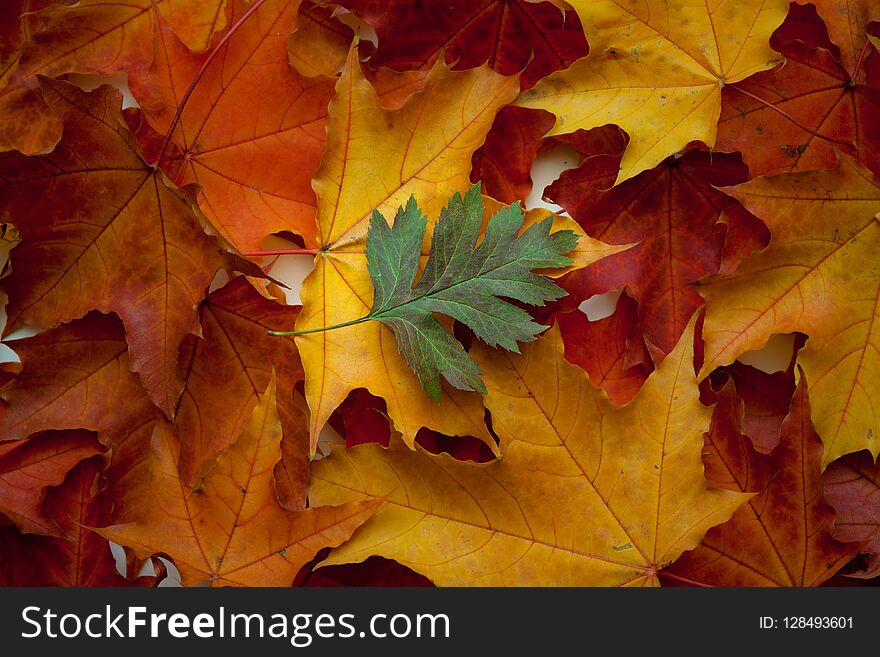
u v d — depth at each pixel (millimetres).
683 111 639
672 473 625
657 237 659
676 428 625
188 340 647
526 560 626
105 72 646
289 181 647
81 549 646
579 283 656
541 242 618
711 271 658
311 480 625
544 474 624
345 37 654
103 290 629
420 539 624
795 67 647
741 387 660
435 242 620
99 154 616
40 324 632
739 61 637
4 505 641
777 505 636
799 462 633
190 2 646
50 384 642
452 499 625
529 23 650
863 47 647
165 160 642
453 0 646
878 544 648
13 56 646
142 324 629
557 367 621
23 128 646
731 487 647
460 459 649
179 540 624
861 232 640
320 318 630
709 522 626
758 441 658
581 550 627
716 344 636
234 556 624
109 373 646
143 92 649
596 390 622
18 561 646
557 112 636
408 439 626
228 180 646
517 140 658
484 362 621
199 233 622
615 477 625
